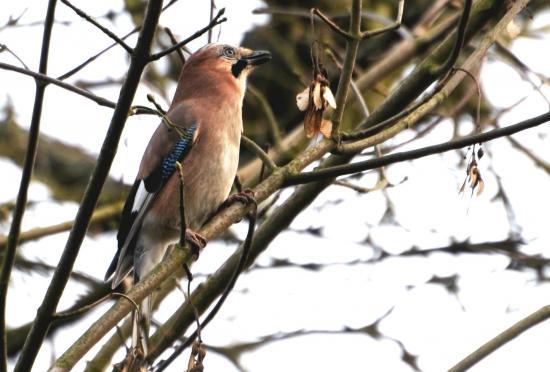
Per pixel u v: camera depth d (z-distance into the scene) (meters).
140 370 7.83
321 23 14.73
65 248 7.38
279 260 13.70
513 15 9.72
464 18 8.76
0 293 7.44
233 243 14.13
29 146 7.55
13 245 7.53
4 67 7.39
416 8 14.82
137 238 10.75
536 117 7.96
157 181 10.76
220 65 11.69
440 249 13.87
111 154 7.26
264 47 14.75
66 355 7.76
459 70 9.24
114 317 8.00
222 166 10.95
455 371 8.95
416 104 9.14
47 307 7.36
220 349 12.71
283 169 8.85
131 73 7.09
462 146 8.09
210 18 9.94
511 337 8.98
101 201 14.30
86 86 14.09
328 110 9.84
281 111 14.70
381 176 11.06
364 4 14.71
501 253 13.80
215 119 11.05
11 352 12.52
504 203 13.96
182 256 8.51
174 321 9.90
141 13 13.00
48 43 7.70
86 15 7.15
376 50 14.68
